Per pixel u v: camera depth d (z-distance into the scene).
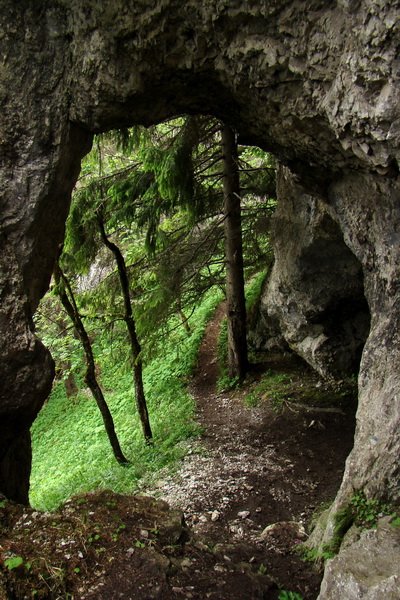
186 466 7.77
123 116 5.31
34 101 4.63
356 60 3.66
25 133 4.62
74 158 5.27
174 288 10.24
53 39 4.60
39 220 4.87
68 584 3.49
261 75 4.62
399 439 4.32
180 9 4.33
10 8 4.37
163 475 7.66
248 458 7.75
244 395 10.51
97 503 4.48
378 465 4.40
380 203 5.06
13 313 4.51
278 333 11.41
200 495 6.72
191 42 4.67
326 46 3.92
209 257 10.75
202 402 10.88
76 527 4.06
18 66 4.52
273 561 4.62
